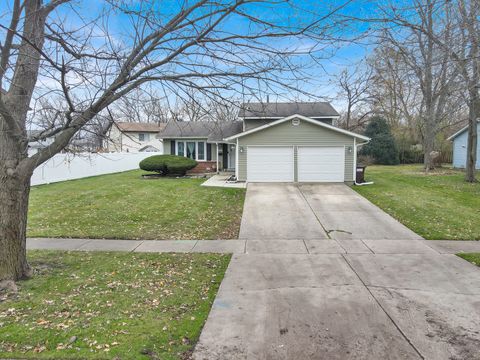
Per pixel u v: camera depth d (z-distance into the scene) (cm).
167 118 816
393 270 611
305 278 574
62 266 626
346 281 557
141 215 1096
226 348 363
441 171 2341
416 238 845
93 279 561
